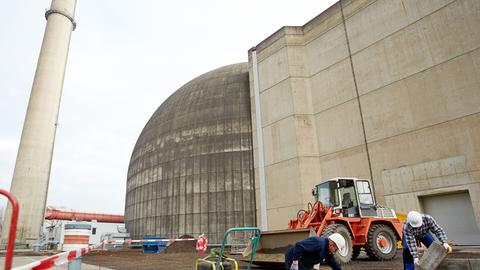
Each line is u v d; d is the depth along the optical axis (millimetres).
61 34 39531
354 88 22375
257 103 28656
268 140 26703
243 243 27234
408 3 20078
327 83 24375
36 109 35688
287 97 25781
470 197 15820
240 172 29906
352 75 22688
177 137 34188
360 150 21156
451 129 17031
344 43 23703
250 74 30359
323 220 11602
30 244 31703
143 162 36781
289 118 25172
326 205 13164
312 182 23234
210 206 29625
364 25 22500
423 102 18422
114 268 12148
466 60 17016
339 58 23844
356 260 12539
